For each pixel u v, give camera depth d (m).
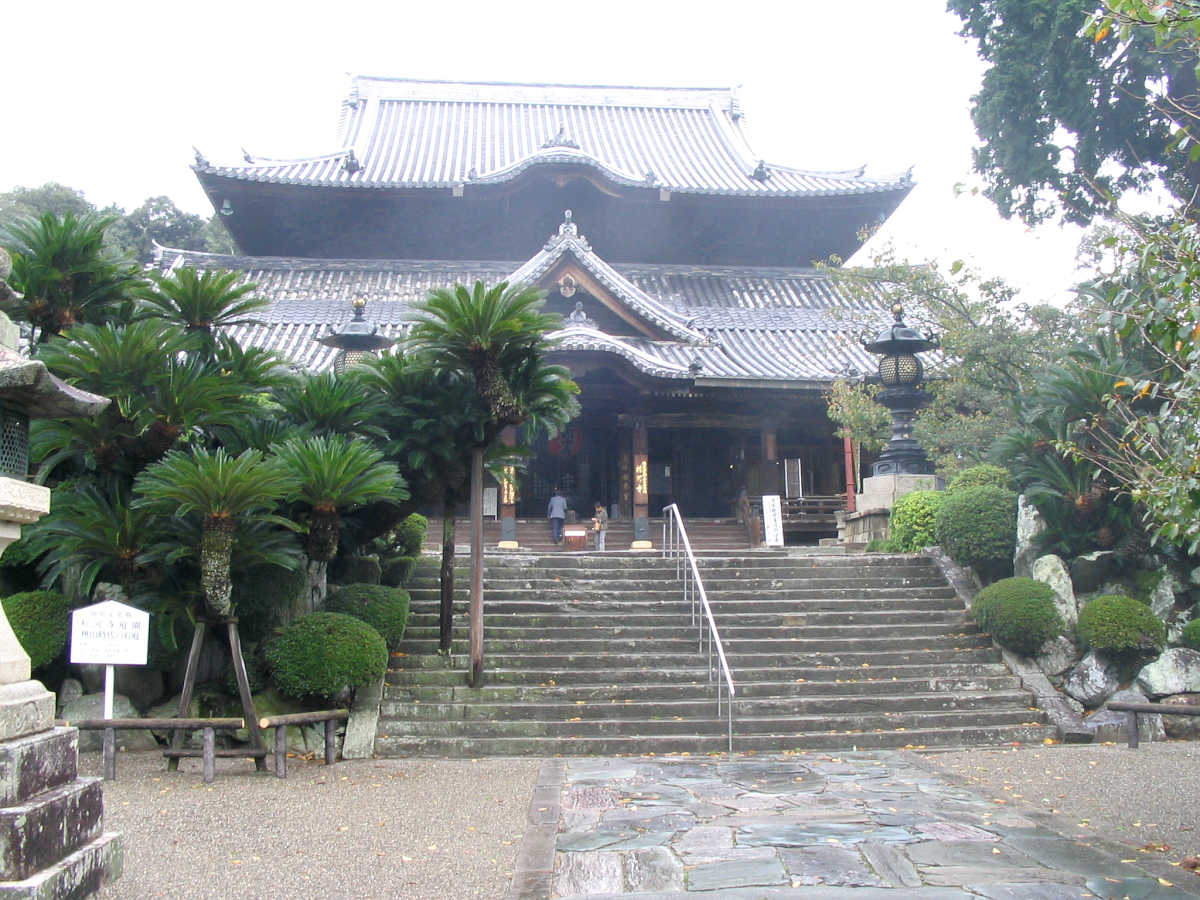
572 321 24.25
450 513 12.00
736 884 5.58
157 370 8.79
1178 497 6.06
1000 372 17.73
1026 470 13.41
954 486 14.98
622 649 12.29
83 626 8.60
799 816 7.21
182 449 10.00
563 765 9.51
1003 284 17.50
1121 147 19.70
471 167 31.88
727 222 34.75
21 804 4.05
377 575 12.96
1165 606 12.27
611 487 30.17
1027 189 20.56
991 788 8.23
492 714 10.76
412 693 11.09
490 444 11.62
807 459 29.17
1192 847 6.33
